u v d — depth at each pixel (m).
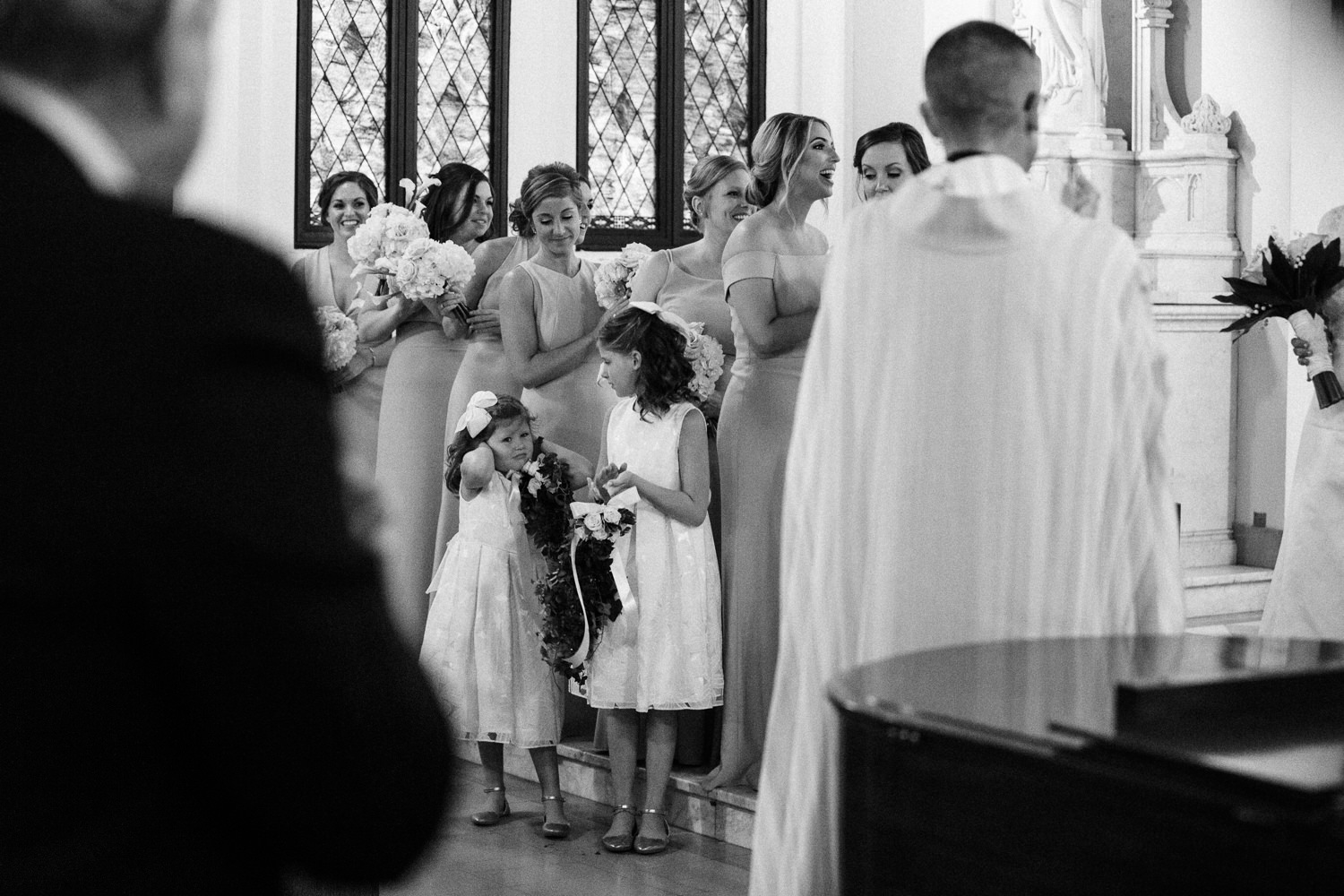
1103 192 7.66
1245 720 1.57
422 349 6.20
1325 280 4.94
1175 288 7.50
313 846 1.01
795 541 2.45
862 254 2.40
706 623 4.63
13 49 1.04
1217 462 7.41
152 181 1.12
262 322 1.01
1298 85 6.93
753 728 4.75
